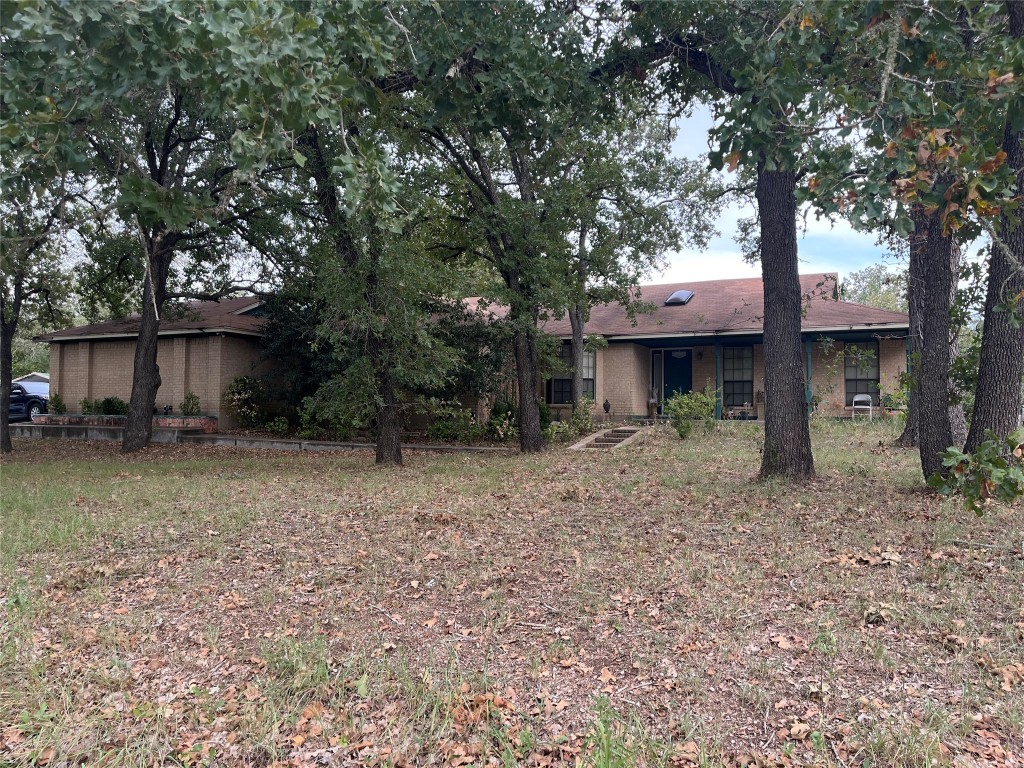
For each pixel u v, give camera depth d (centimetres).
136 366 1812
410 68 729
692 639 428
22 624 472
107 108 508
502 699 357
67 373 2441
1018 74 400
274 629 467
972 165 393
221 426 2094
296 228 1719
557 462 1355
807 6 450
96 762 311
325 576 575
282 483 1116
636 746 304
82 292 1892
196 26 361
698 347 2266
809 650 404
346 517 806
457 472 1230
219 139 1502
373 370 1281
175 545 686
